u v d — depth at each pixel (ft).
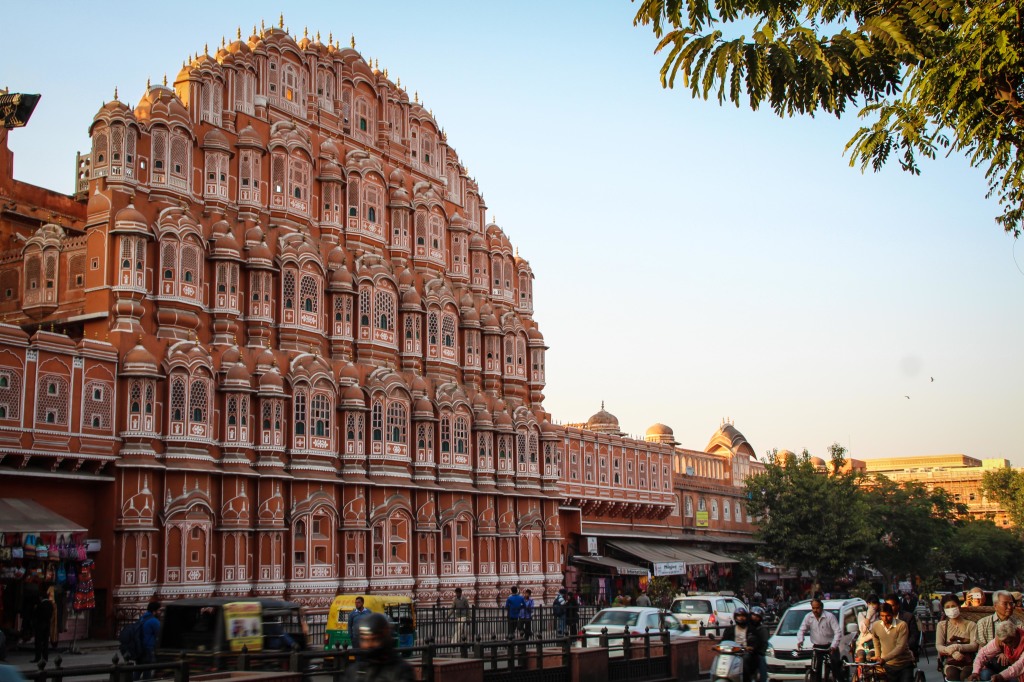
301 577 184.65
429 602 210.59
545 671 95.04
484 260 261.44
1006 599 64.03
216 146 192.24
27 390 148.25
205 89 195.11
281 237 199.00
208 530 169.78
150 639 93.66
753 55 58.65
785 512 271.28
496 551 234.17
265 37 212.23
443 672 79.71
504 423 238.48
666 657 112.57
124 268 169.27
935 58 62.54
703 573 305.12
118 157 175.42
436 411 221.25
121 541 157.48
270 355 185.88
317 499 189.67
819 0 65.77
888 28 61.31
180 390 168.14
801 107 60.59
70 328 173.99
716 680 83.05
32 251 177.78
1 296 181.27
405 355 223.10
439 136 257.14
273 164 204.44
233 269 186.60
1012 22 60.64
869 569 372.99
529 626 151.84
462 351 242.17
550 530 250.57
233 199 196.75
